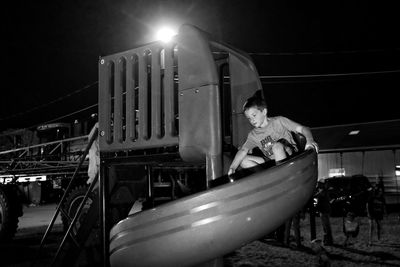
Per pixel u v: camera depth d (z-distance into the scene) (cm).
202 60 376
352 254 811
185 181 713
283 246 895
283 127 361
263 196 306
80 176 1097
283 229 942
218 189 311
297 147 375
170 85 404
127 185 528
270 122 365
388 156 1836
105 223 452
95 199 498
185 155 384
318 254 662
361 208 1456
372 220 920
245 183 307
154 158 429
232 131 466
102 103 456
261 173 308
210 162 367
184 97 386
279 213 312
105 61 458
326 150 1880
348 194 1454
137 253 345
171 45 407
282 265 714
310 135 343
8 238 973
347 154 1911
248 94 459
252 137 371
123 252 355
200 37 380
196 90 378
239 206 306
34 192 1406
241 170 380
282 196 309
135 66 445
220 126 372
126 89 439
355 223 894
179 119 388
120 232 360
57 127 1274
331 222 1302
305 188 319
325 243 910
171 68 405
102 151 453
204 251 318
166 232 327
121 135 441
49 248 870
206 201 313
